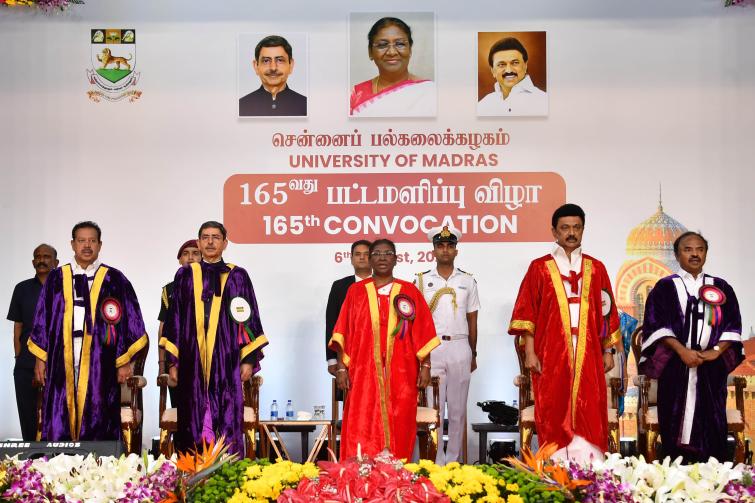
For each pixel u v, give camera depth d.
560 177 7.54
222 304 6.00
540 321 5.93
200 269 6.04
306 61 7.57
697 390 5.90
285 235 7.57
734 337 5.90
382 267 5.90
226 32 7.57
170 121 7.57
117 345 6.12
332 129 7.57
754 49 7.50
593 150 7.53
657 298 6.04
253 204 7.57
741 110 7.50
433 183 7.56
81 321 6.08
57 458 3.38
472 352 6.98
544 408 5.83
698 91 7.52
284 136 7.58
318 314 7.54
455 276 6.99
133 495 3.12
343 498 3.00
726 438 5.91
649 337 6.00
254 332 6.02
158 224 7.54
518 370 7.50
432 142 7.56
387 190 7.57
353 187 7.57
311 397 7.49
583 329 5.83
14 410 7.45
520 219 7.54
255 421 6.06
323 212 7.57
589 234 7.52
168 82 7.57
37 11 7.56
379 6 7.55
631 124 7.53
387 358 5.79
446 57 7.55
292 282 7.55
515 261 7.54
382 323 5.83
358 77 7.57
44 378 6.02
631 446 7.14
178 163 7.56
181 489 3.20
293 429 6.59
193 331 5.94
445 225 7.38
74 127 7.55
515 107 7.55
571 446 5.75
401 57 7.55
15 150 7.53
